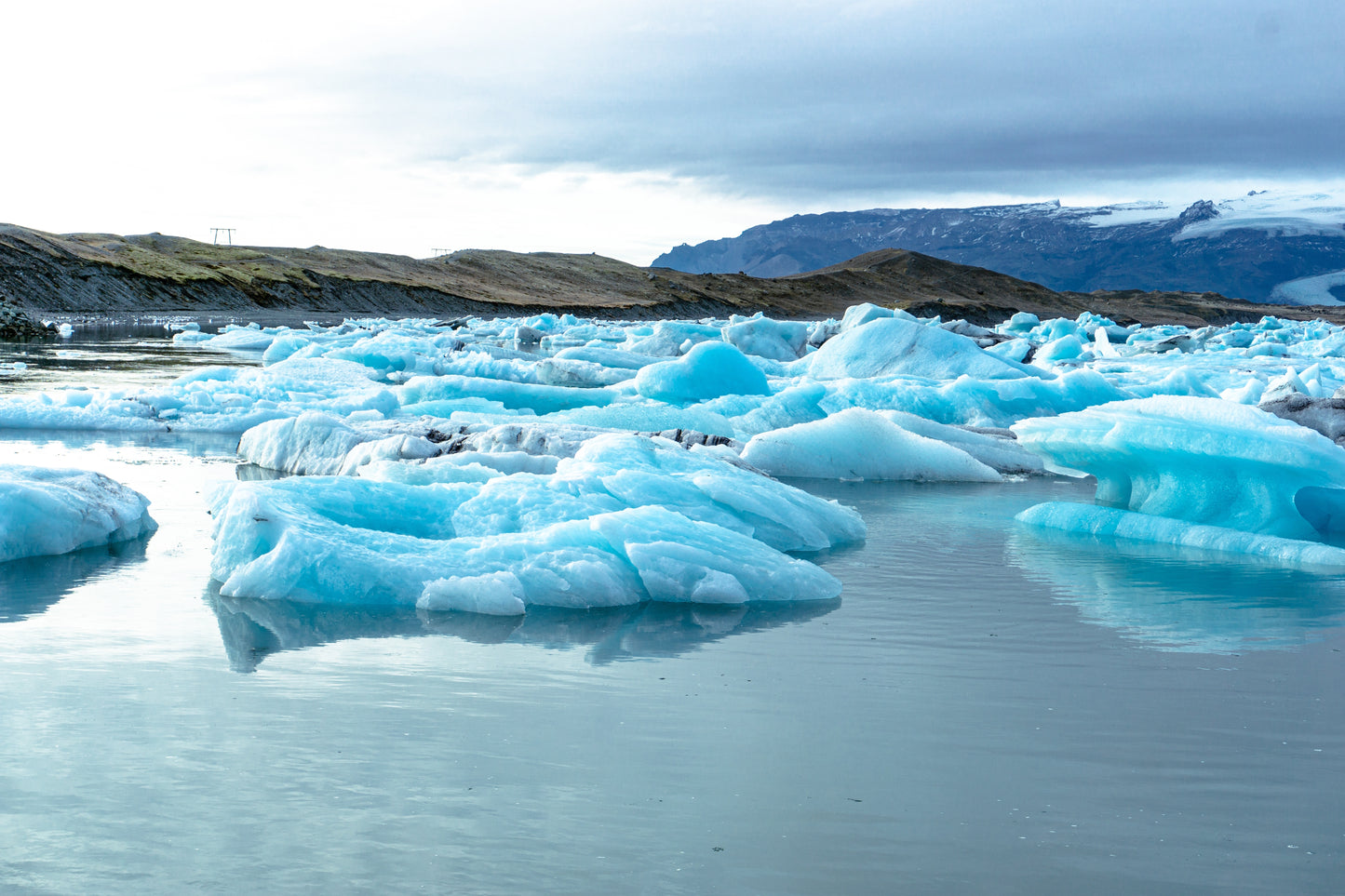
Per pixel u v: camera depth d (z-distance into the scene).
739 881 3.09
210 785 3.71
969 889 3.09
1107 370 26.27
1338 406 12.31
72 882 3.03
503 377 25.12
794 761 4.04
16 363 26.72
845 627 6.21
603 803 3.61
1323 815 3.66
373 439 11.69
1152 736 4.42
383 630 5.93
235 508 7.13
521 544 6.98
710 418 15.11
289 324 63.00
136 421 15.12
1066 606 6.80
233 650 5.45
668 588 6.82
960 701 4.85
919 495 11.58
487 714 4.53
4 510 7.43
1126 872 3.21
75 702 4.57
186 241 102.62
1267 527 9.17
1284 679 5.28
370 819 3.45
